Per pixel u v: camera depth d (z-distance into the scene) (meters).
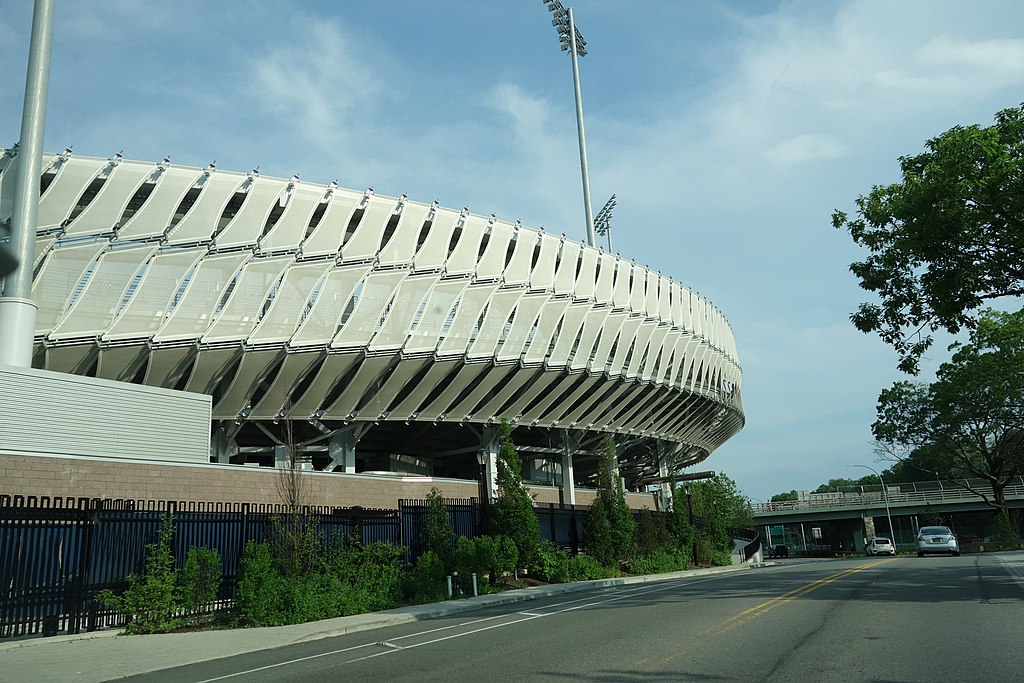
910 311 23.91
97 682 11.12
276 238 37.75
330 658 12.48
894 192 23.11
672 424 63.72
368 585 21.73
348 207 40.06
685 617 14.84
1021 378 62.53
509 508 30.02
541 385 47.03
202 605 17.84
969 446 76.12
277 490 25.41
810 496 98.75
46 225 33.38
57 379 21.38
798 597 18.14
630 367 51.62
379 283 40.12
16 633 14.99
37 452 20.33
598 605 19.14
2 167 33.97
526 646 12.05
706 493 56.94
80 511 16.34
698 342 59.72
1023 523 94.38
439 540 26.05
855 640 11.16
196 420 25.02
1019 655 9.69
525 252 46.03
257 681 10.44
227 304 36.16
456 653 11.88
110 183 35.22
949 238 21.05
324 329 38.09
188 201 38.31
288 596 18.52
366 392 42.41
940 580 22.44
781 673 8.82
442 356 41.50
